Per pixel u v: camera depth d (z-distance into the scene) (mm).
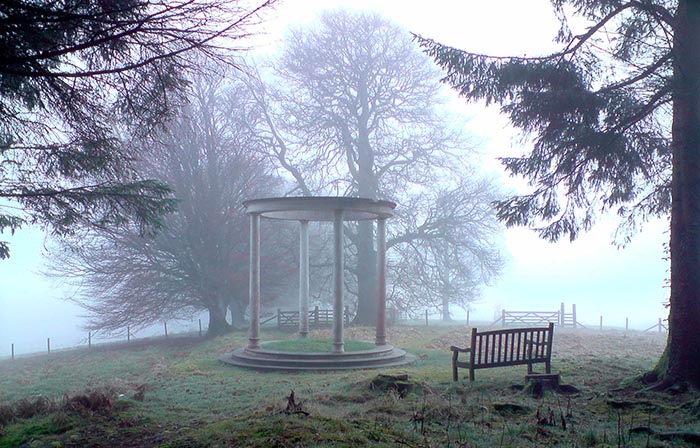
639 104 12859
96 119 8414
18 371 25734
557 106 12586
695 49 11445
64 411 8898
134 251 31797
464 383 11406
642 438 7113
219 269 32438
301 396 10602
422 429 7184
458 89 13633
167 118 7883
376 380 10969
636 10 13398
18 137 9398
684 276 11148
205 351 25812
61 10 6074
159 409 9695
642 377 11398
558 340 26188
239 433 6258
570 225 14617
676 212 11492
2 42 6172
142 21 5984
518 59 13031
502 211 14203
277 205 18859
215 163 32281
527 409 8766
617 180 14461
